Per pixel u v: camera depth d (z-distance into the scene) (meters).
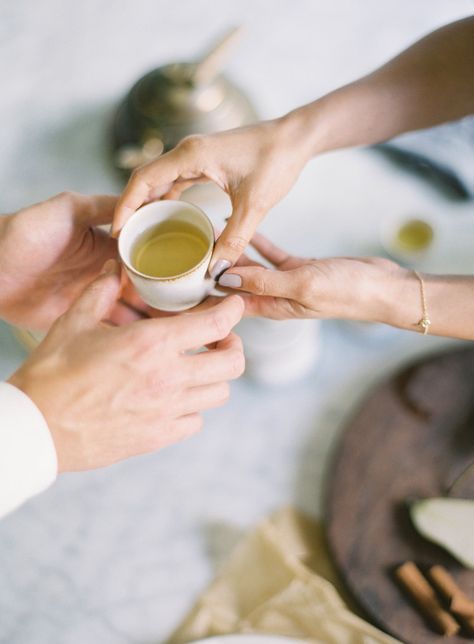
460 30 0.88
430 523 0.90
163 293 0.78
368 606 0.89
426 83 0.88
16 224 0.87
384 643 0.86
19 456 0.75
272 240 1.06
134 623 0.92
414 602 0.88
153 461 0.98
